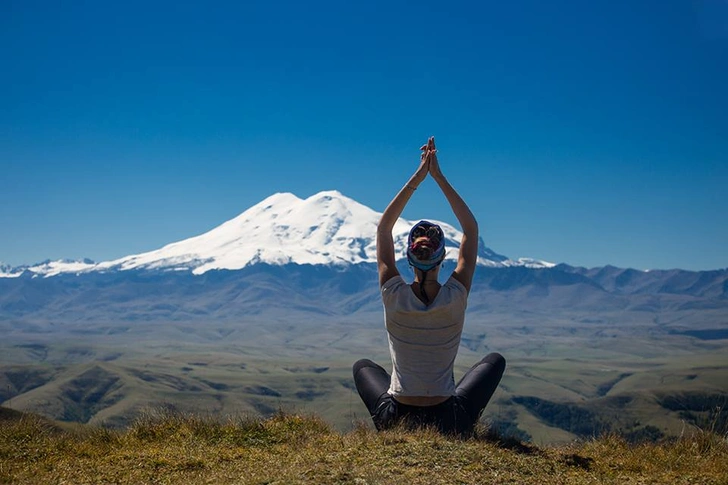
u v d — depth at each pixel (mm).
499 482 3207
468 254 3725
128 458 3799
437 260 3580
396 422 3760
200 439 4207
